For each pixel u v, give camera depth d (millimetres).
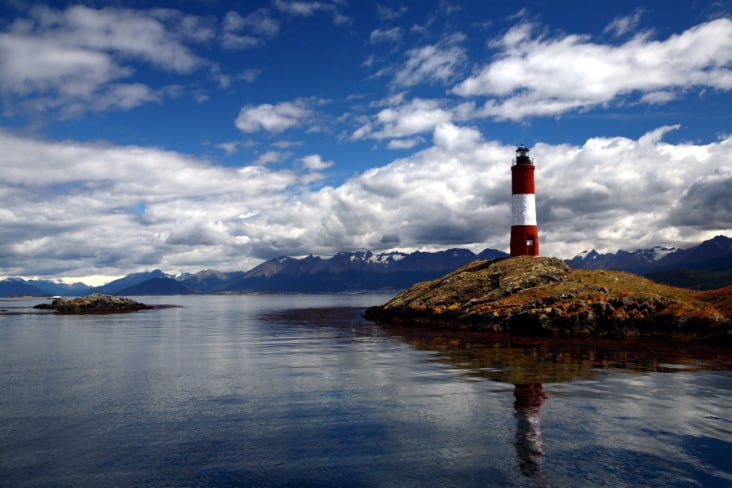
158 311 159875
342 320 100688
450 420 22859
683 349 47375
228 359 43250
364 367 37562
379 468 17562
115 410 25297
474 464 17812
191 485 16344
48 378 34625
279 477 16922
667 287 70062
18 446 19969
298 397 27641
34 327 86500
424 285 105125
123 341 60875
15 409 25641
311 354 45688
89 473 17312
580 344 52062
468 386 29875
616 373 34031
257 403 26422
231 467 17750
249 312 151125
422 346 51312
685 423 22125
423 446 19609
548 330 61938
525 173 94375
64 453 19172
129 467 17797
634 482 16297
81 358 45156
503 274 84312
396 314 91062
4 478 16922
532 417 23203
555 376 33000
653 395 27203
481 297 78375
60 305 154000
